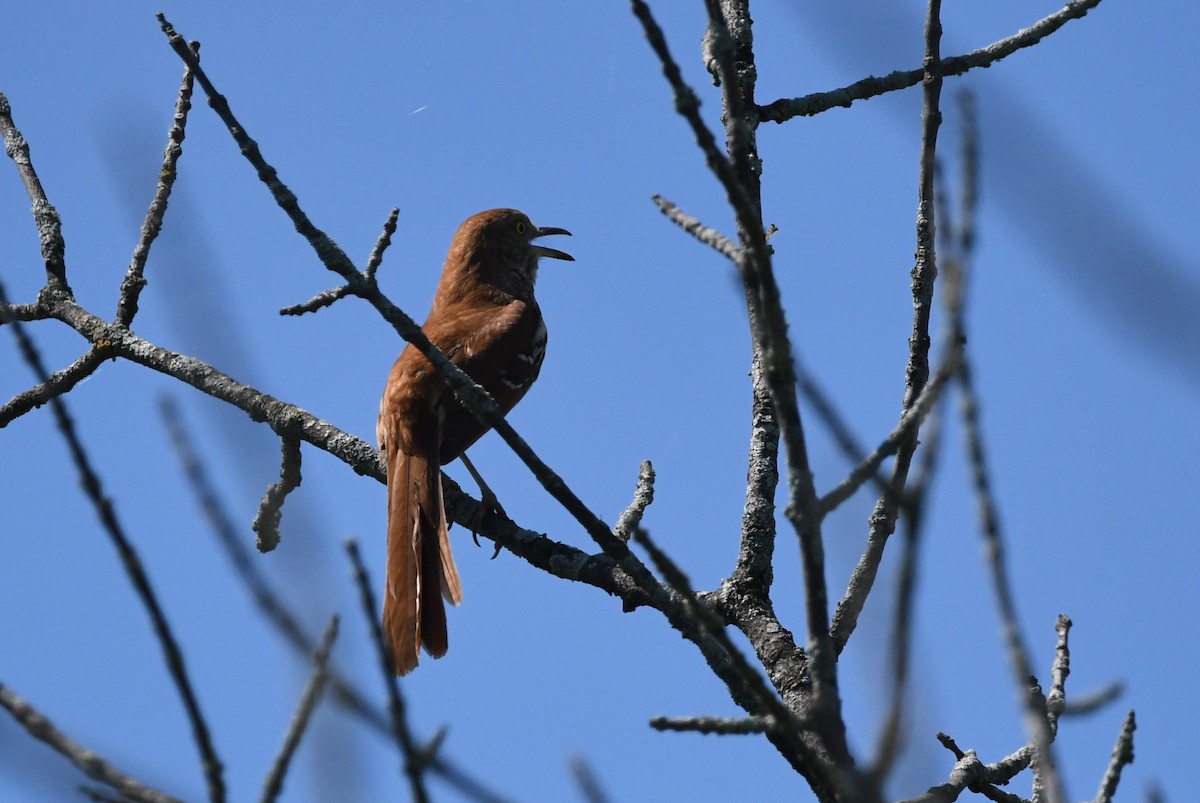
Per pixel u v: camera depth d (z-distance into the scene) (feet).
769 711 14.40
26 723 13.87
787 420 14.75
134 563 12.92
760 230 14.76
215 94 21.16
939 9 25.59
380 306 21.12
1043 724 13.89
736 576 25.99
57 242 35.22
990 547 14.52
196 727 13.00
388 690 12.53
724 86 17.53
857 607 22.71
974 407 14.87
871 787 12.28
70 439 12.90
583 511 20.54
